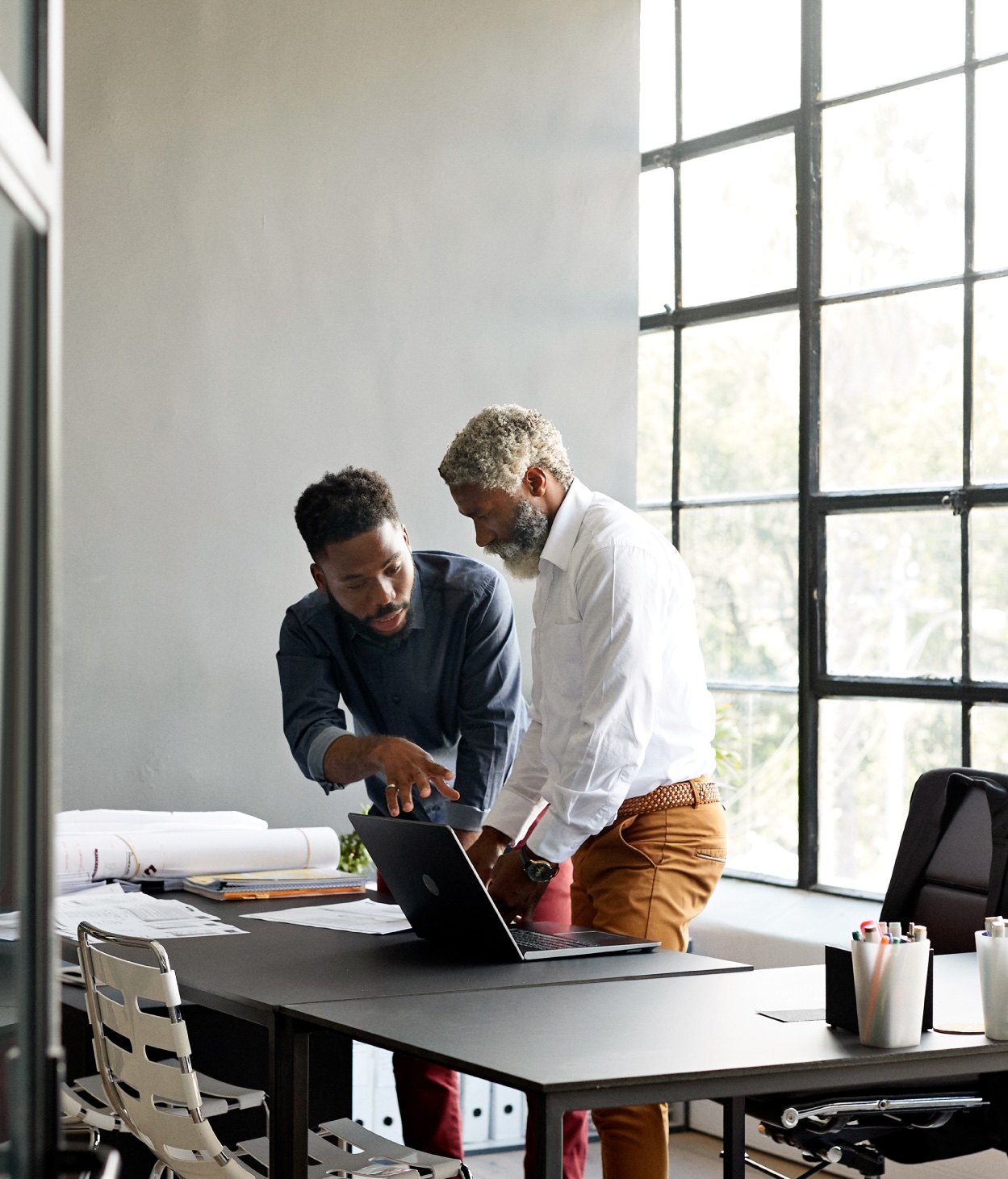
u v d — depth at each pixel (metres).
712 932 3.81
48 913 0.93
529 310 4.38
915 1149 2.17
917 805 2.55
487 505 2.56
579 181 4.46
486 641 3.00
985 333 3.79
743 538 4.35
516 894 2.37
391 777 2.70
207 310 3.89
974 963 2.20
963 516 3.79
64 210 3.71
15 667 0.92
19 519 0.92
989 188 3.79
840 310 4.13
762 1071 1.50
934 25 3.93
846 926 3.70
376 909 2.64
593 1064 1.49
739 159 4.40
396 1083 2.92
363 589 2.89
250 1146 2.25
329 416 4.05
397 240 4.17
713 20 4.48
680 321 4.54
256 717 3.91
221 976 2.01
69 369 3.71
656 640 2.43
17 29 0.92
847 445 4.11
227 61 3.93
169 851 2.95
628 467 4.54
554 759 2.57
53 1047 0.95
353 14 4.11
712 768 2.69
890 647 3.95
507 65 4.35
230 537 3.90
